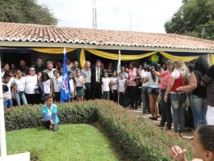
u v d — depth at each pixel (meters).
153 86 7.73
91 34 12.74
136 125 5.29
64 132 6.11
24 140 5.55
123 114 6.29
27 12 29.31
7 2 26.94
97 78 9.86
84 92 9.33
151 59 12.23
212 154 1.43
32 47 9.51
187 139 5.72
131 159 4.55
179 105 5.66
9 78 7.64
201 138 1.47
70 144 5.33
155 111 7.88
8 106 7.66
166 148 3.83
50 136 5.82
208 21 29.86
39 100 8.52
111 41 10.81
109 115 6.15
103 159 4.64
